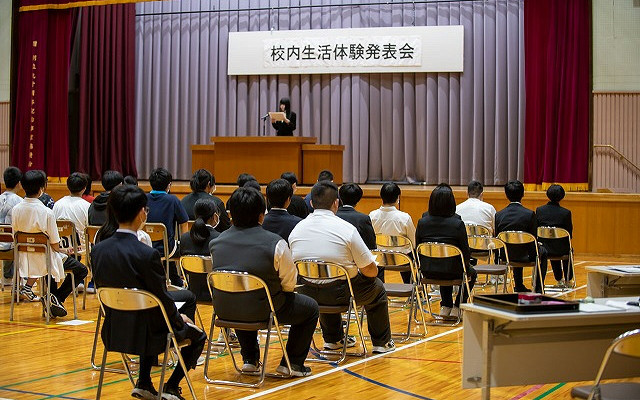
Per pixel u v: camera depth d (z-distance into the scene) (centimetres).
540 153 1386
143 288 407
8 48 1608
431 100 1495
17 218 670
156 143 1639
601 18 1332
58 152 1568
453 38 1455
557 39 1359
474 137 1473
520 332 364
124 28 1628
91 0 1517
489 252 813
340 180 1250
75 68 1656
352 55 1498
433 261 661
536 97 1379
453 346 602
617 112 1328
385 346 580
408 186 1452
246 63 1555
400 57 1477
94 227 724
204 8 1606
